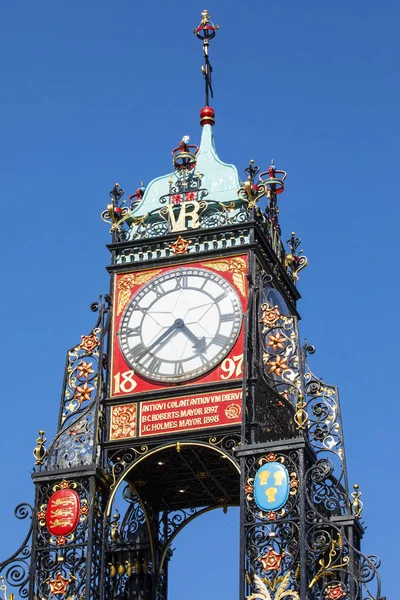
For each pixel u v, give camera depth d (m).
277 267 38.22
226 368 35.47
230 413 34.91
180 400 35.47
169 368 35.88
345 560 33.03
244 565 32.72
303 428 34.22
